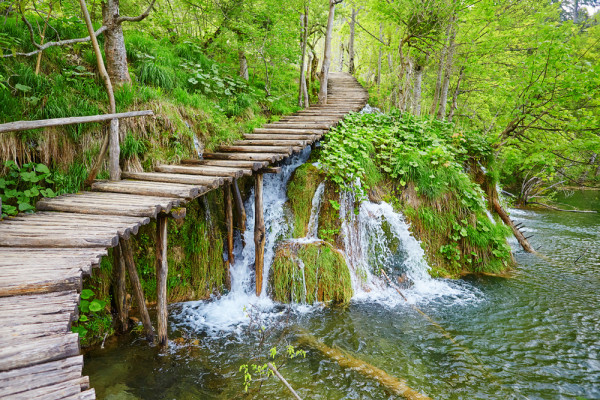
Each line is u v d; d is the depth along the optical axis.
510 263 7.47
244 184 7.09
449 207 7.30
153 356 4.16
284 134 7.43
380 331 4.88
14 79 4.77
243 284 6.02
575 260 7.80
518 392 3.72
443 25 9.47
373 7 10.20
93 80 5.57
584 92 7.79
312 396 3.59
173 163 5.88
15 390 1.57
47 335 1.91
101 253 2.90
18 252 2.90
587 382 3.87
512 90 9.36
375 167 7.34
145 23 8.41
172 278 5.45
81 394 1.60
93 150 5.03
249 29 8.61
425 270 6.70
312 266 5.79
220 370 3.96
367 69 23.53
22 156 4.46
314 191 6.75
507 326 5.05
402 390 3.71
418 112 11.73
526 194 14.64
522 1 10.66
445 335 4.80
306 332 4.80
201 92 7.79
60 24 6.18
